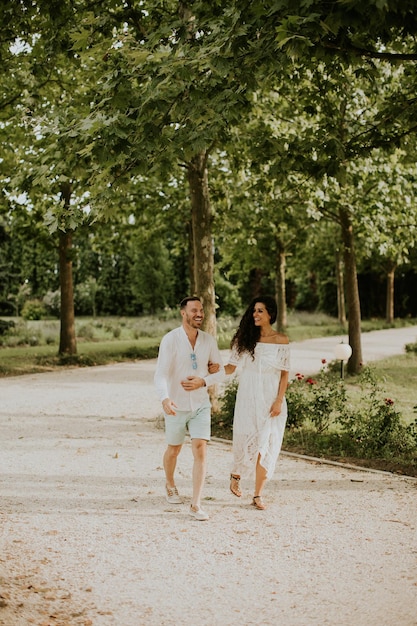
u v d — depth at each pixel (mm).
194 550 5227
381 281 57125
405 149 8984
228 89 6410
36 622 3908
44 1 8422
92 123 6195
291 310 53062
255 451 6438
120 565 4895
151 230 22266
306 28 5164
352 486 7215
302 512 6262
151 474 7664
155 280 51812
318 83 9383
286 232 22547
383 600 4336
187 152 6574
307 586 4551
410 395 14141
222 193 16234
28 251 67375
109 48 6730
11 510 6227
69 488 7035
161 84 6039
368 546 5348
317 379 16000
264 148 8406
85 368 19719
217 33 6375
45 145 8547
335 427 10219
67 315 21391
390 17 5441
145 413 12000
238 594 4418
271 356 6465
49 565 4867
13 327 29625
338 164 8008
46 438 9711
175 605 4242
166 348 6168
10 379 16906
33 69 10531
